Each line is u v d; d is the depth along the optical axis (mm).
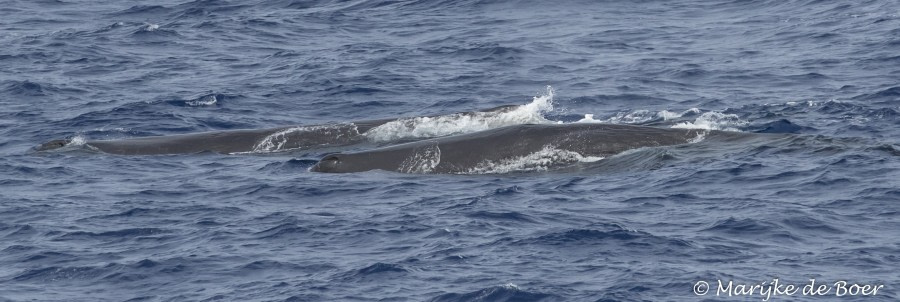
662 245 56406
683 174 69250
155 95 104938
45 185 73875
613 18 134875
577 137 76938
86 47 128125
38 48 127938
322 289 52688
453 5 146375
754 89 99562
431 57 118375
